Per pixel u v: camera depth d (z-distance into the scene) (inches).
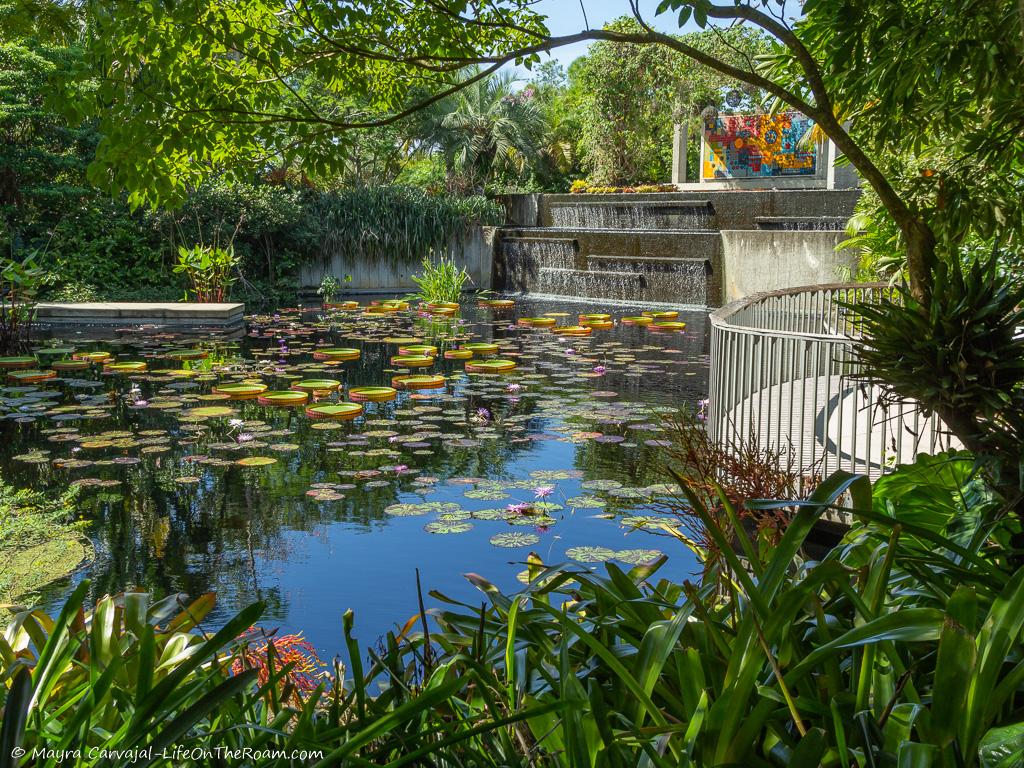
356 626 152.9
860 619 57.3
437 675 62.1
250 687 73.1
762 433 221.1
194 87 120.2
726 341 206.2
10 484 242.8
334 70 135.6
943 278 82.3
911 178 169.3
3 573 179.3
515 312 682.8
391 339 533.3
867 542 71.9
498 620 76.0
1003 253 248.7
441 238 866.8
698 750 52.4
